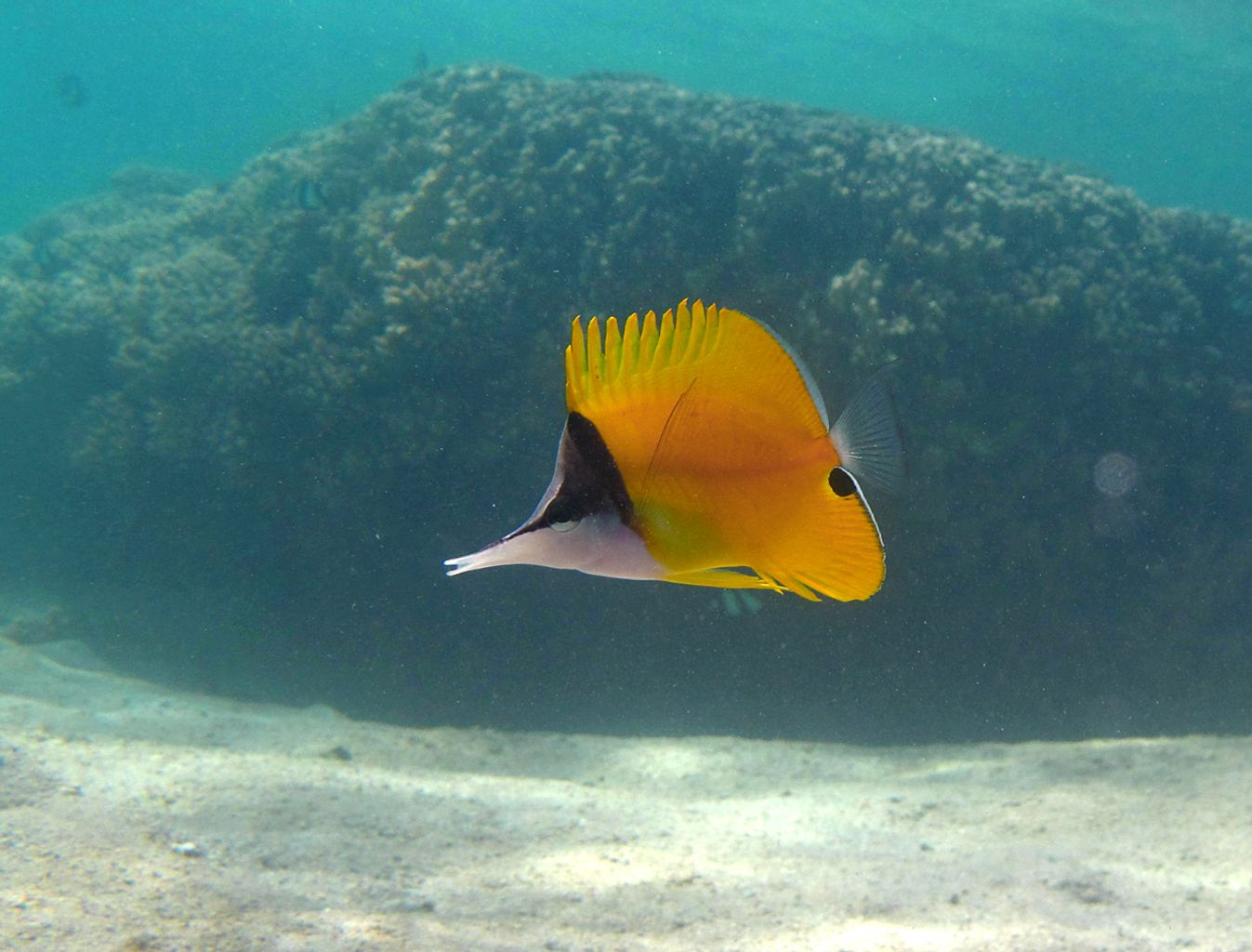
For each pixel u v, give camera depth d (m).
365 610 9.56
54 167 109.19
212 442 9.65
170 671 9.83
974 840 4.25
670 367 1.11
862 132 9.49
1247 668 7.90
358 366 8.82
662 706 8.77
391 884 3.26
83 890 2.70
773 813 4.88
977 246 7.88
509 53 79.75
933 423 7.64
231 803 3.92
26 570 11.75
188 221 12.78
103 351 11.13
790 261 8.36
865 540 1.02
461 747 6.88
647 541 1.10
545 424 8.56
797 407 1.07
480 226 9.05
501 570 8.88
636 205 8.75
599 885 3.42
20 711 6.04
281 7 83.50
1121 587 7.91
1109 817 4.56
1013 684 8.05
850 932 3.01
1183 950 2.86
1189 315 8.09
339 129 11.90
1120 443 7.74
